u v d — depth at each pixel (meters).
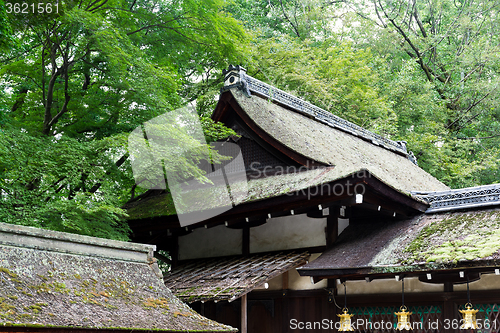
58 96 12.05
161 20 13.02
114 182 11.01
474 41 26.47
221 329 6.08
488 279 8.38
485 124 25.67
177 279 10.46
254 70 18.70
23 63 11.53
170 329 5.43
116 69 10.30
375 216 10.36
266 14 28.09
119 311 5.32
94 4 11.21
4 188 8.80
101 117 12.12
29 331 4.30
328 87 19.59
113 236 10.18
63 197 10.25
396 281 9.31
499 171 23.27
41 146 9.40
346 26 26.34
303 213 10.65
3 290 4.59
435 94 25.55
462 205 9.58
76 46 10.98
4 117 9.91
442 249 8.05
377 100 21.06
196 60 16.50
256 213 10.45
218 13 13.87
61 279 5.25
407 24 29.12
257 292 10.80
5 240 5.07
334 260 8.98
